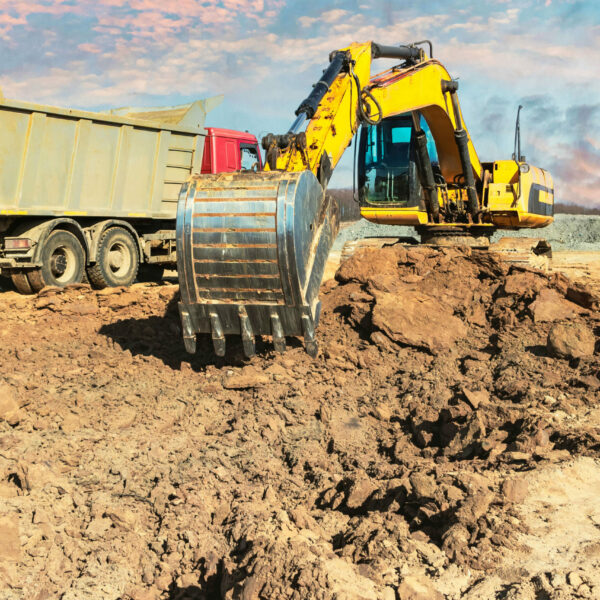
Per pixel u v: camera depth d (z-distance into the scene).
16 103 11.84
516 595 3.77
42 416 6.86
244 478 5.88
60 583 4.43
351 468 6.05
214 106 15.88
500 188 13.12
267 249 6.48
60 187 12.95
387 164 12.66
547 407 6.48
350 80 8.05
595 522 4.47
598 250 26.84
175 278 16.62
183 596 4.36
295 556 4.16
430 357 8.50
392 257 10.73
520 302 9.42
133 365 8.52
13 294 13.20
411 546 4.34
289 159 7.25
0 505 5.04
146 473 5.92
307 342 6.80
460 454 5.92
